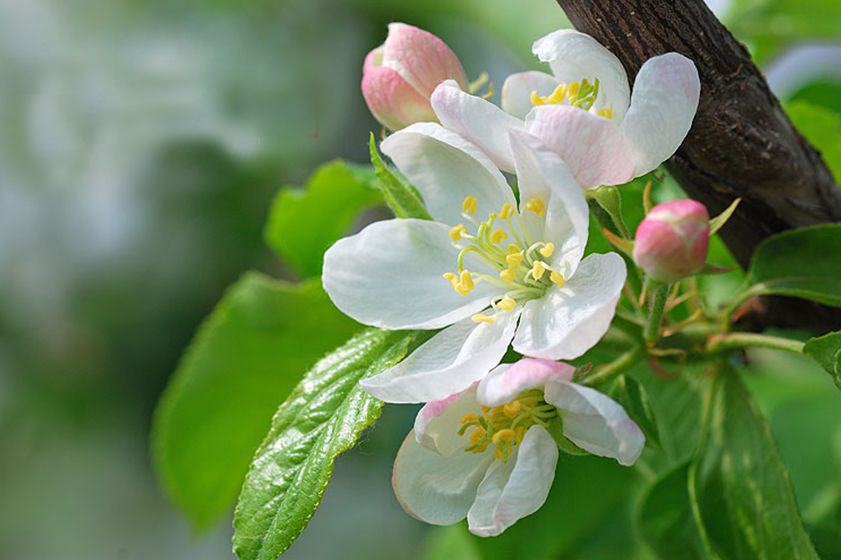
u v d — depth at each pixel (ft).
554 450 1.33
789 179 1.40
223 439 1.73
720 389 1.44
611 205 1.36
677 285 1.44
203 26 2.18
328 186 1.67
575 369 1.35
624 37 1.36
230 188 2.31
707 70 1.37
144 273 2.57
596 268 1.37
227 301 1.69
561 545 1.63
